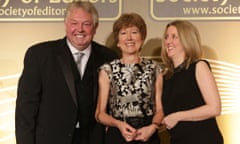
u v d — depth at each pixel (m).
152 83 2.28
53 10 2.91
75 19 2.32
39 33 2.93
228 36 2.80
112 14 2.86
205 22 2.81
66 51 2.40
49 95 2.35
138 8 2.84
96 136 2.44
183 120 2.08
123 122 2.22
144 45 2.84
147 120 2.27
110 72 2.30
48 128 2.35
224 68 2.81
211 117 2.08
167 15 2.82
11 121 2.95
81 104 2.38
